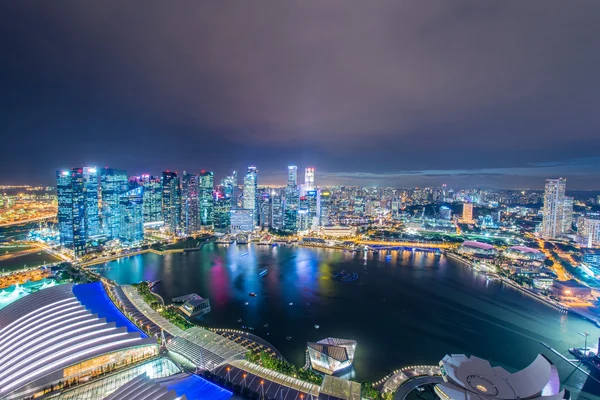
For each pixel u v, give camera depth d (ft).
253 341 538.06
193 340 439.22
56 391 315.37
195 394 328.29
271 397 337.93
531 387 330.75
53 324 383.24
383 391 415.23
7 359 336.49
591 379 457.27
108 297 542.98
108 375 346.54
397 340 557.74
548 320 647.56
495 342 555.69
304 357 498.69
